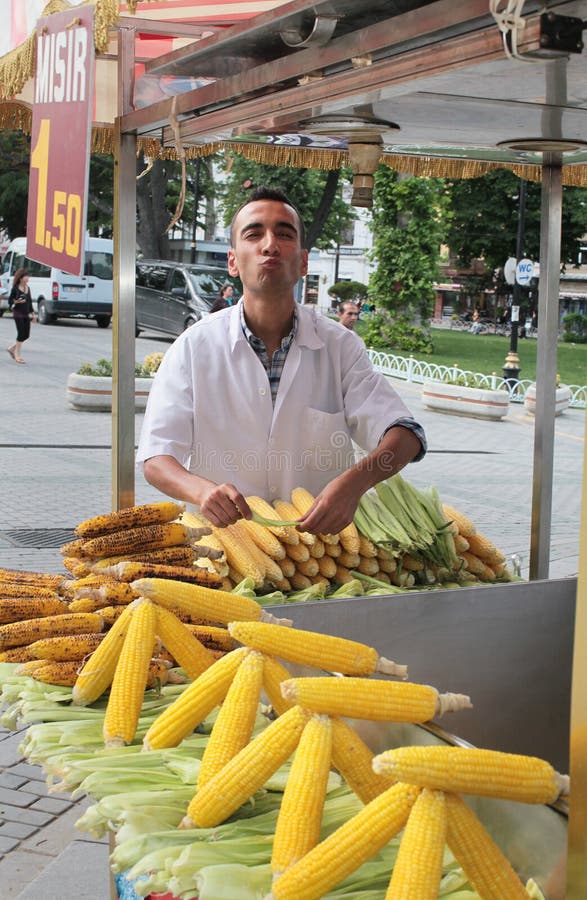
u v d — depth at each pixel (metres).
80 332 27.16
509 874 1.27
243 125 2.48
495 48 1.57
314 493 3.42
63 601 2.42
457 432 15.84
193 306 24.50
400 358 23.03
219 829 1.54
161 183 26.05
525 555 7.93
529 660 2.93
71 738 1.95
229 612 2.07
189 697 1.83
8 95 3.27
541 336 3.94
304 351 3.29
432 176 3.97
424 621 2.73
